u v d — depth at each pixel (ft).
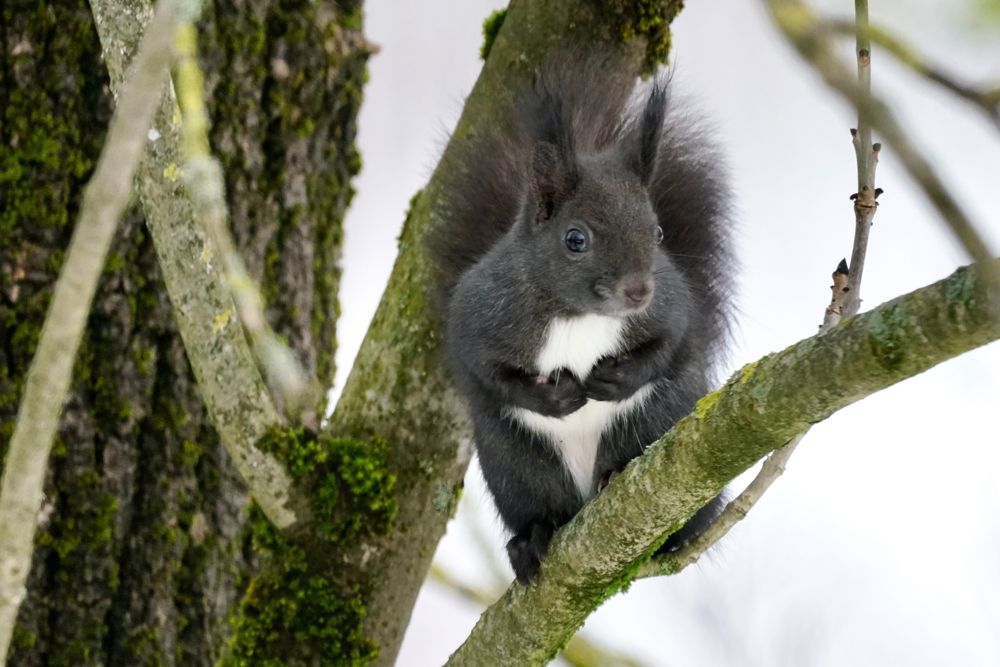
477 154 31.50
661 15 30.73
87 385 32.58
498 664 27.20
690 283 32.71
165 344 33.30
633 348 30.48
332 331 36.40
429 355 30.58
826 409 20.27
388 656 30.50
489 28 32.60
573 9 30.53
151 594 32.83
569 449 31.83
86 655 32.12
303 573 29.91
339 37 35.60
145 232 33.01
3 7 32.07
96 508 32.45
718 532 26.21
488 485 31.91
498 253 30.73
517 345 30.40
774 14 14.32
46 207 32.04
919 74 17.24
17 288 31.89
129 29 24.29
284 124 34.78
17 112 32.07
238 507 34.04
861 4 17.71
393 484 30.17
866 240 23.93
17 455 18.74
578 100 31.17
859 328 19.35
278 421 28.68
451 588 37.06
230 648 30.25
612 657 36.76
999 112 17.04
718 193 33.30
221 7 33.78
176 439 33.27
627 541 24.35
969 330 18.01
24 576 19.70
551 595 25.99
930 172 13.29
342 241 36.81
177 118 25.20
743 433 21.35
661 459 22.91
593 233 29.68
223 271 26.37
